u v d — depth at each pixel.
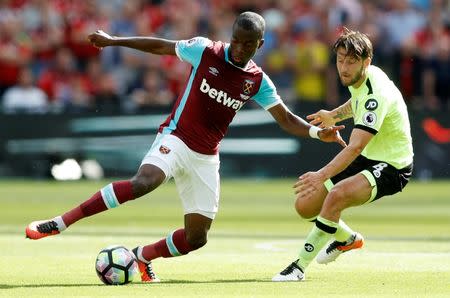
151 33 81.56
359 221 47.84
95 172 73.38
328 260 28.27
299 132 26.73
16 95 75.56
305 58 78.94
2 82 78.62
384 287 23.98
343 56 25.59
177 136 25.38
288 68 79.50
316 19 81.44
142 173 24.80
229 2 84.12
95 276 26.19
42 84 77.75
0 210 52.75
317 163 72.62
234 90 25.50
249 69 25.69
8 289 23.52
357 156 25.86
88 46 80.50
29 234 24.23
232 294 22.64
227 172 73.00
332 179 27.42
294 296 22.34
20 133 73.69
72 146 73.50
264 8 83.69
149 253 25.56
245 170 72.88
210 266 28.81
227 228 43.44
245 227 44.00
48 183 72.31
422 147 74.31
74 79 78.81
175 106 25.77
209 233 40.84
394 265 28.97
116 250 24.75
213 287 23.98
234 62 25.33
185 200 25.95
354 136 25.33
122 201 24.58
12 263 29.16
